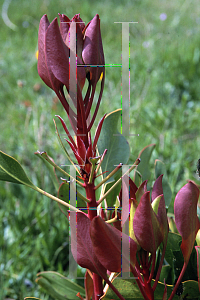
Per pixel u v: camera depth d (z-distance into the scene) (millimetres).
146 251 580
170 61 3543
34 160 2041
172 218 866
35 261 1397
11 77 3816
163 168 902
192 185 584
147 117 2674
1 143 2514
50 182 1705
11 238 1515
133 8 5625
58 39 516
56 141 2070
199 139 2314
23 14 5652
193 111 2809
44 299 1225
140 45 3898
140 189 613
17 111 2918
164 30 4277
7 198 1789
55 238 1448
